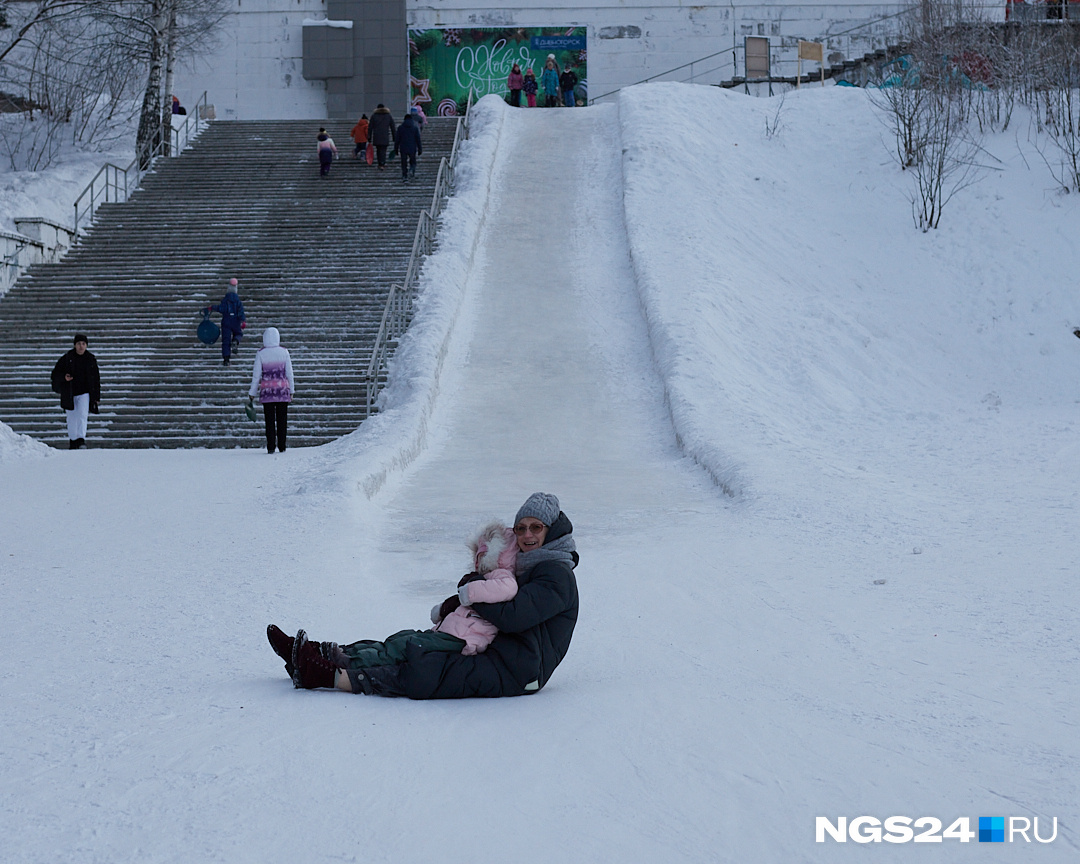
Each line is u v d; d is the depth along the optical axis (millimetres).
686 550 7641
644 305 18750
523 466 12398
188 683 4328
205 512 9578
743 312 18953
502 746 3506
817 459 11492
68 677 4414
